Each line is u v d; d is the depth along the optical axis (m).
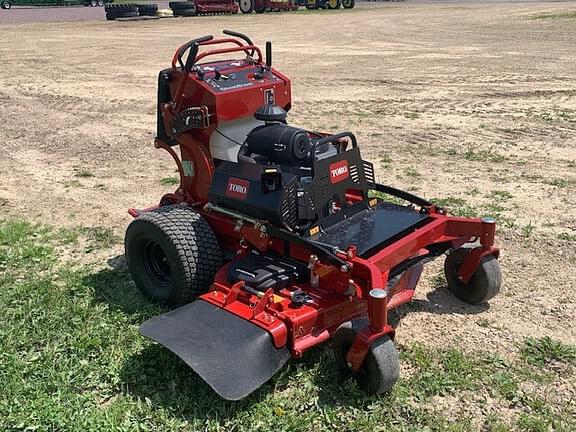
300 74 17.59
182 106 5.48
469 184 8.45
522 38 23.69
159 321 4.43
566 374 4.53
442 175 8.85
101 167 9.81
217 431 4.00
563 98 13.53
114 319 5.23
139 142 11.16
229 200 5.01
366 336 4.07
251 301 4.46
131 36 27.72
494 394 4.32
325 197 4.83
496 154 9.79
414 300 5.55
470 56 19.84
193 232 5.11
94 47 24.14
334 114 12.81
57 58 21.42
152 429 4.02
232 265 4.84
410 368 4.62
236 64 5.68
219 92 5.22
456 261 5.40
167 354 4.70
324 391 4.34
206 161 5.39
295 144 4.82
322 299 4.54
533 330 5.08
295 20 34.69
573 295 5.59
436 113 12.64
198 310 4.50
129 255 5.53
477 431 4.02
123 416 4.11
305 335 4.36
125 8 38.34
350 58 20.33
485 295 5.29
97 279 6.02
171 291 5.22
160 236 5.11
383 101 13.90
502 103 13.28
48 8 50.47
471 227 5.08
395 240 4.74
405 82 16.02
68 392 4.34
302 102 14.00
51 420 4.04
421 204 5.30
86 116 13.20
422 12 38.53
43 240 7.04
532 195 7.97
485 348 4.85
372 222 4.97
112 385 4.44
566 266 6.11
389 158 9.68
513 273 5.98
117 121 12.70
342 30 28.78
